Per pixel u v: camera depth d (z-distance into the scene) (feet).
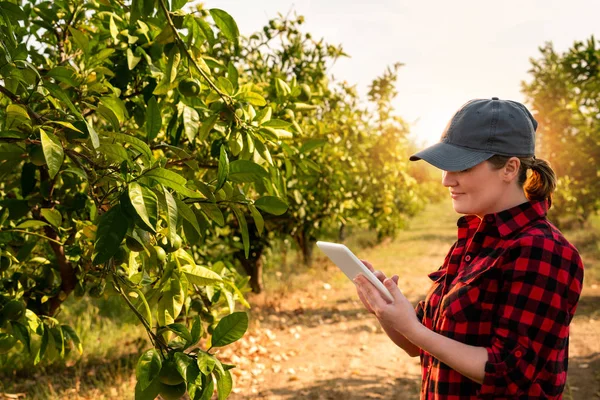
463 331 5.24
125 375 19.43
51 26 10.01
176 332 6.05
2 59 6.02
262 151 7.99
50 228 9.35
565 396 18.20
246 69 24.48
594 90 29.27
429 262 49.29
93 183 6.28
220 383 6.06
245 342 24.34
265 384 19.83
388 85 35.27
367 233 66.95
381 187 34.86
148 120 6.93
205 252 21.12
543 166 5.57
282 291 34.55
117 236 5.22
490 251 5.43
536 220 5.36
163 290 7.09
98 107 7.47
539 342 4.88
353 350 24.06
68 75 6.31
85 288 9.86
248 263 32.94
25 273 9.93
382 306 5.31
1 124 6.05
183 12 6.78
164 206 5.44
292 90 11.24
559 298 4.93
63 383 18.74
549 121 45.55
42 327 8.41
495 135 5.37
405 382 20.22
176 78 7.82
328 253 6.10
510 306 4.97
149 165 5.68
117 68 9.54
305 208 27.96
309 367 21.80
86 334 22.61
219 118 8.21
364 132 30.83
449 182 5.66
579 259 5.14
